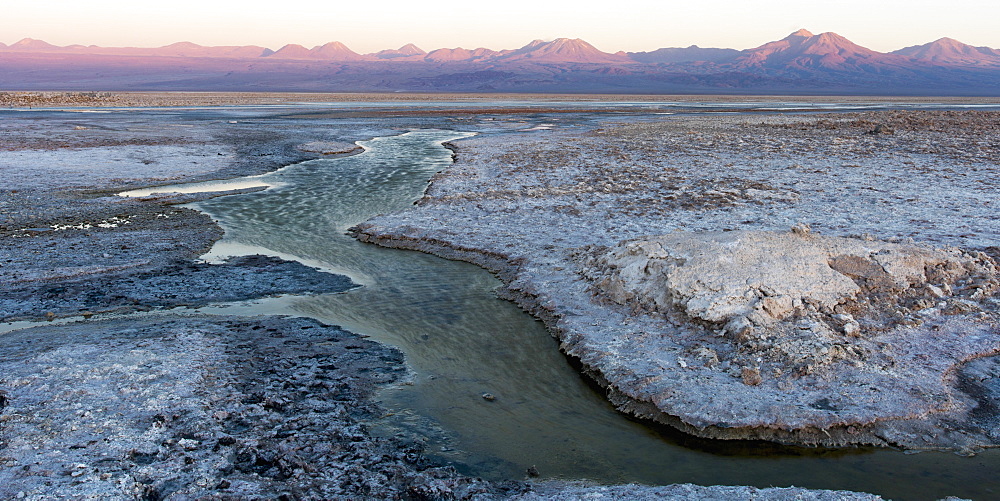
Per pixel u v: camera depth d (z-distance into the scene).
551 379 9.02
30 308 11.19
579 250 13.61
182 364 8.82
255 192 21.75
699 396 7.97
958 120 43.50
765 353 8.69
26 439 6.90
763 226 15.65
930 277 10.81
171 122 50.72
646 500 6.10
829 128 41.03
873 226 15.45
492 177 23.53
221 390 8.18
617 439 7.54
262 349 9.59
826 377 8.23
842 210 17.31
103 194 21.34
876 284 10.40
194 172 25.41
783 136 36.44
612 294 10.99
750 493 6.19
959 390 8.15
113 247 14.88
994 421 7.57
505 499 6.23
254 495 6.09
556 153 30.12
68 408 7.56
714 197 18.94
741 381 8.26
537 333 10.52
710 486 6.36
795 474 6.80
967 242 13.82
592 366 9.12
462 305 11.71
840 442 7.25
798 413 7.56
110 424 7.25
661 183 21.72
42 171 25.00
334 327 10.66
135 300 11.68
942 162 25.48
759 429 7.41
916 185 20.75
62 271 12.98
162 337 9.82
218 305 11.59
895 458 7.00
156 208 19.25
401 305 11.70
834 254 10.77
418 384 8.81
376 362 9.41
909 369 8.49
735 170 24.39
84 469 6.39
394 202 20.20
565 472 6.89
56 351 9.19
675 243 11.09
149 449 6.81
